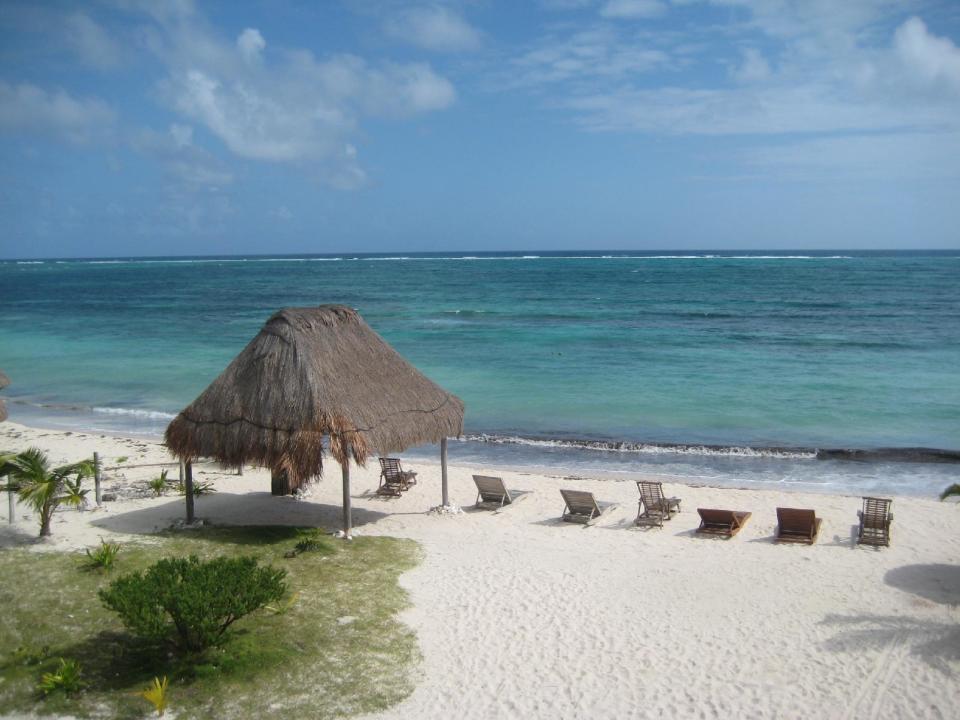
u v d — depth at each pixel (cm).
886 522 1374
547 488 1770
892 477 1838
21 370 3497
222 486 1777
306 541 1321
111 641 964
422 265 17225
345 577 1195
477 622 1055
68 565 1202
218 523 1488
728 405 2611
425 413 1506
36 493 1293
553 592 1156
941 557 1282
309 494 1717
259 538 1376
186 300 7575
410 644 988
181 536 1380
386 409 1430
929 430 2258
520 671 927
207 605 869
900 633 1005
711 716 833
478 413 2583
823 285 8319
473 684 898
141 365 3581
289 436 1314
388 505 1650
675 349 3834
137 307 6762
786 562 1270
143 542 1336
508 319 5322
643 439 2241
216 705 839
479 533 1455
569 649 980
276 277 12219
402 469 1959
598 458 2069
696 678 907
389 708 848
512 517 1562
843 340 4062
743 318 5219
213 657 920
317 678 898
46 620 1015
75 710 823
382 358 1541
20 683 870
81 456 2031
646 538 1415
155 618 861
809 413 2480
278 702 849
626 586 1179
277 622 1028
